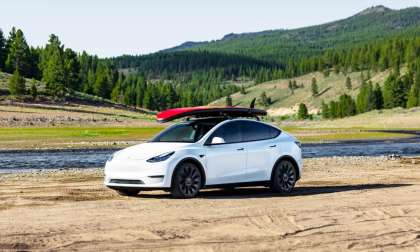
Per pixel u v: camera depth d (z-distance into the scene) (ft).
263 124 51.29
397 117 467.11
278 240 30.99
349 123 464.24
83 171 78.43
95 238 30.27
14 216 36.91
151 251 28.09
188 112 48.91
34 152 127.24
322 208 40.78
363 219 36.94
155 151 46.29
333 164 86.99
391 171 74.02
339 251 29.40
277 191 50.70
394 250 29.86
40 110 461.78
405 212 39.55
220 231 32.71
